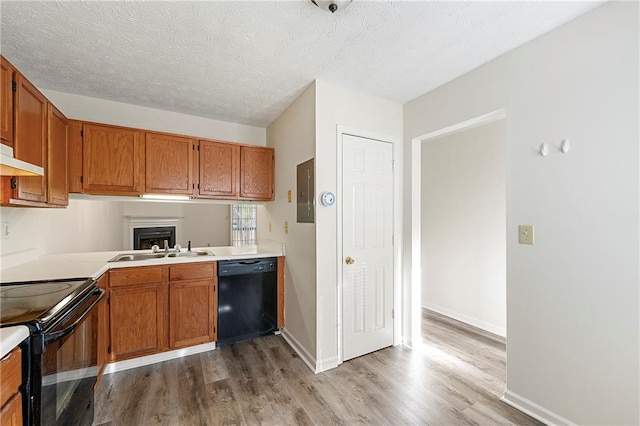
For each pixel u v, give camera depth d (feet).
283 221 9.89
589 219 5.12
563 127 5.46
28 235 7.57
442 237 11.96
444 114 7.97
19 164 4.03
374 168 8.83
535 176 5.90
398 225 9.29
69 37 5.82
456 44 6.13
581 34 5.21
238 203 11.07
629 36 4.65
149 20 5.33
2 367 2.94
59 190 7.05
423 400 6.40
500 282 9.91
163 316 7.98
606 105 4.91
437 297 12.19
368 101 8.68
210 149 9.57
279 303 9.80
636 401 4.61
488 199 10.27
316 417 5.85
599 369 5.00
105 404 6.20
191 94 8.63
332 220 8.03
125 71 7.25
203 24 5.46
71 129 7.68
